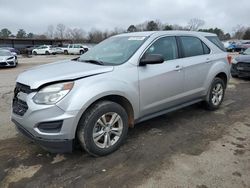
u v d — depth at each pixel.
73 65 3.69
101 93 3.19
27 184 2.85
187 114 5.17
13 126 4.53
